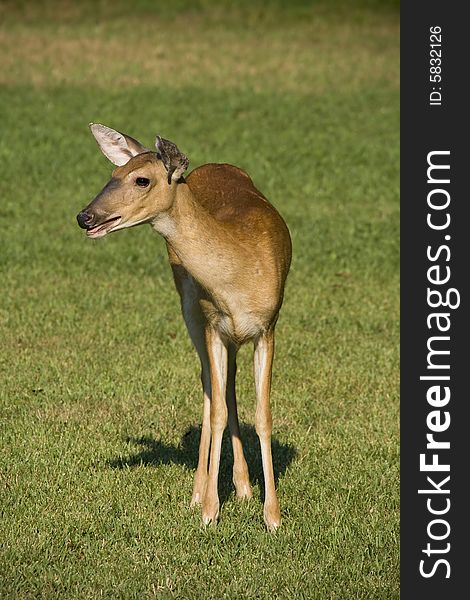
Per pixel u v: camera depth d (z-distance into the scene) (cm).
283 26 7275
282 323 2623
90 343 2452
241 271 1540
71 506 1672
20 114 5084
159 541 1556
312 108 5444
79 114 5141
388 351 2439
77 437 1938
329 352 2436
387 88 5928
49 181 4059
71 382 2211
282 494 1736
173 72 6103
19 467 1809
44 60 6225
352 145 4744
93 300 2766
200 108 5353
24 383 2202
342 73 6222
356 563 1501
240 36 6975
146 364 2330
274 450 1912
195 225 1502
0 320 2588
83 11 7456
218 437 1614
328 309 2752
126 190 1459
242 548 1544
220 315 1581
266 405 1611
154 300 2794
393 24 7375
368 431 1997
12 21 7138
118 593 1421
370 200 3947
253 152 4578
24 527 1600
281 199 3925
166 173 1472
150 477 1780
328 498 1714
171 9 7562
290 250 1708
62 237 3362
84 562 1502
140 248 3275
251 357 2423
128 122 5025
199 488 1692
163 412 2072
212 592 1434
